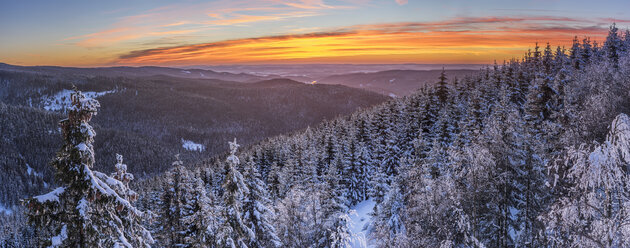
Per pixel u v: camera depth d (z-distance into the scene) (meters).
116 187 10.62
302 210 28.06
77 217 9.14
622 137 7.88
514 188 20.53
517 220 20.88
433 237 18.72
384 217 25.53
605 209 8.59
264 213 22.95
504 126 21.25
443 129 49.97
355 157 53.53
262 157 73.38
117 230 9.98
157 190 40.75
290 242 26.94
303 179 53.84
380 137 61.03
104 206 9.58
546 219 10.17
